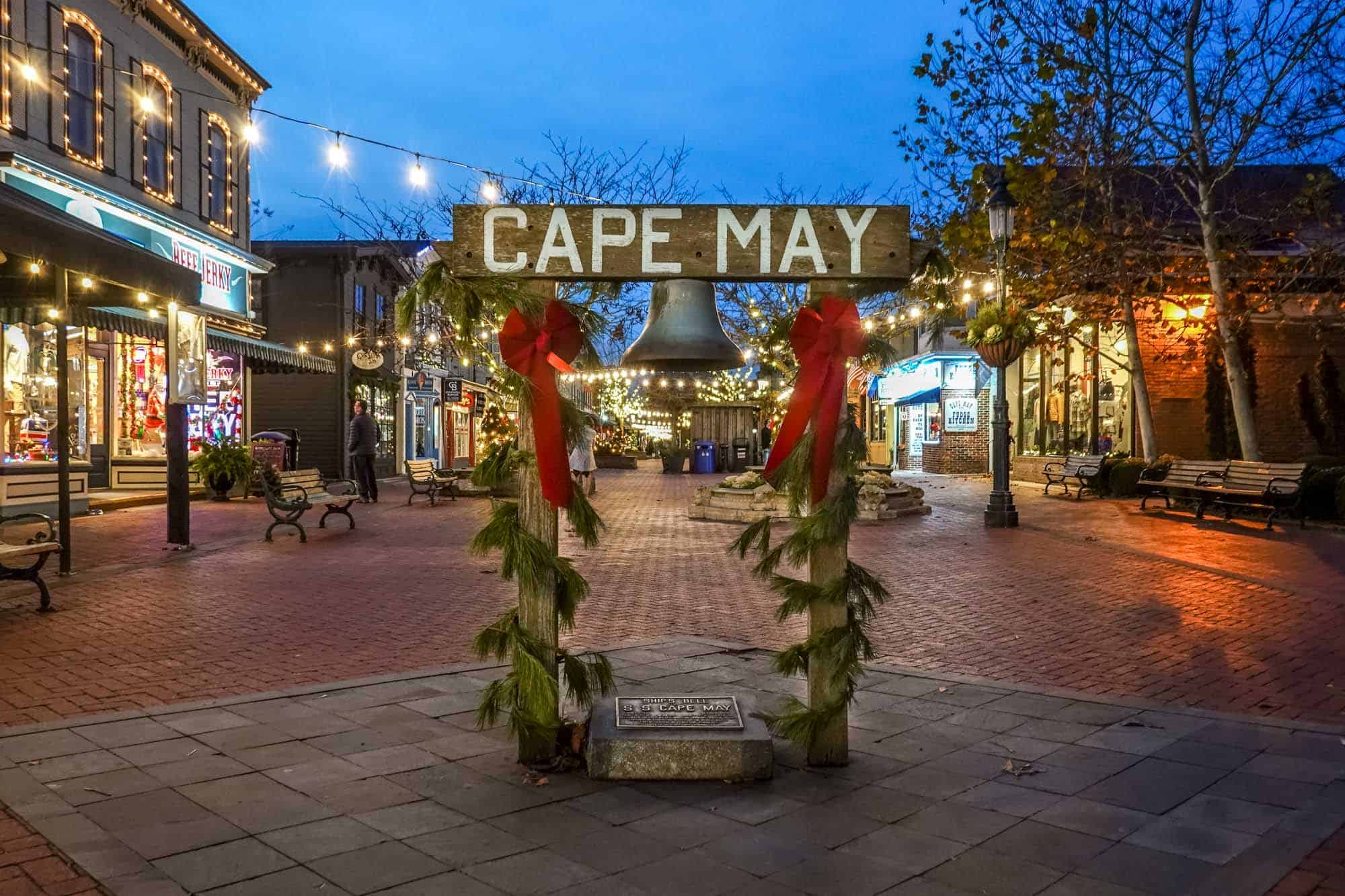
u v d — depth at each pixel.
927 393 34.38
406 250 28.30
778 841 3.58
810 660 4.50
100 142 16.73
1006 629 7.64
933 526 15.59
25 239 7.32
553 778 4.22
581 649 6.86
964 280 17.89
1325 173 17.27
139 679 5.89
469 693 5.57
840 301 4.23
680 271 4.40
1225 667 6.40
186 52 19.69
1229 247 18.36
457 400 34.97
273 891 3.10
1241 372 16.69
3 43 14.33
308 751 4.53
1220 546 12.48
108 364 19.02
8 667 6.13
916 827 3.71
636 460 44.34
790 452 4.36
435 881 3.20
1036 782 4.22
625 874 3.28
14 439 14.19
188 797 3.91
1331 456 19.86
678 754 4.20
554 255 4.40
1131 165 17.81
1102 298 19.91
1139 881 3.25
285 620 7.79
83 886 3.11
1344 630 7.44
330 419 27.64
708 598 9.05
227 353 20.11
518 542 4.32
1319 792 4.08
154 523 15.11
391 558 11.61
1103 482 21.27
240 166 22.17
